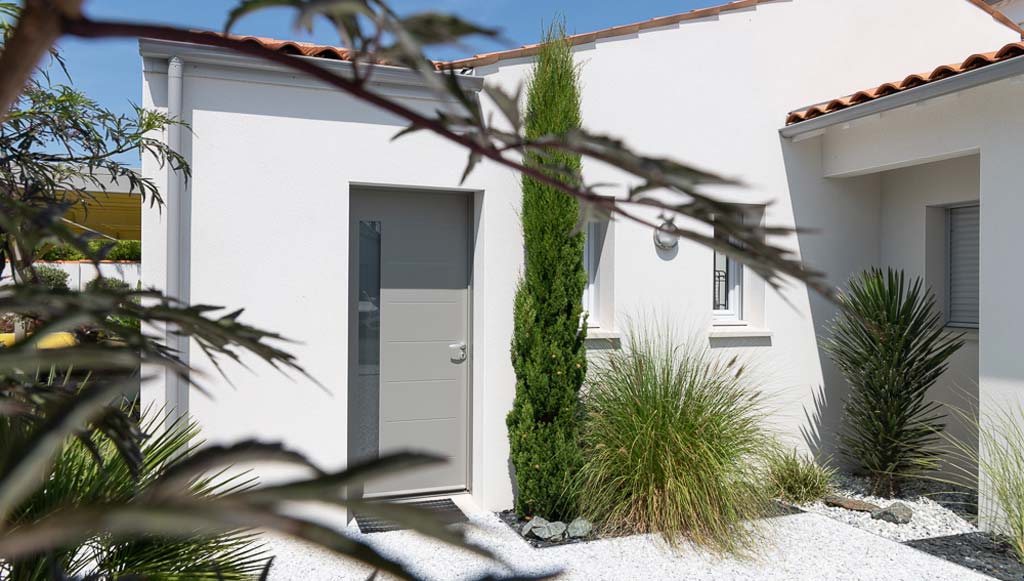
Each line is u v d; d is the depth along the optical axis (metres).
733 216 0.52
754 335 6.44
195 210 4.87
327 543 0.33
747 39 6.49
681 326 6.21
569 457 5.32
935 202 6.43
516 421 5.48
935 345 6.23
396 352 5.79
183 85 4.81
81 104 2.46
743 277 6.71
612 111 5.98
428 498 5.86
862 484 6.48
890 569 4.52
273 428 5.01
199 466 0.43
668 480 4.93
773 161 6.60
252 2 0.42
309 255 5.13
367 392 5.71
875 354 6.15
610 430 5.28
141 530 0.30
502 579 0.40
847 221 6.87
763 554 4.75
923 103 5.51
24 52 0.39
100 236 0.70
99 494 1.59
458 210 5.90
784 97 6.63
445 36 0.42
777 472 5.96
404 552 4.51
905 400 6.07
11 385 0.89
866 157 6.29
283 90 5.06
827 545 4.92
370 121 5.27
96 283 0.69
